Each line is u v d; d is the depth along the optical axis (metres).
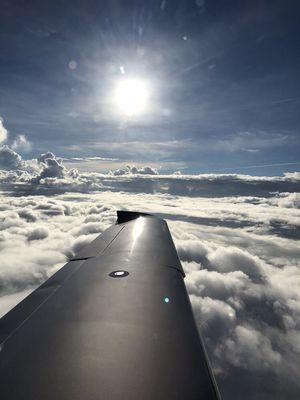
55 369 3.93
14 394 3.46
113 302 6.21
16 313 5.89
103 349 4.43
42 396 3.42
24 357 4.26
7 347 4.56
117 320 5.41
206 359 4.39
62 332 4.98
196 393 3.55
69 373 3.84
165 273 8.30
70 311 5.83
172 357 4.31
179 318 5.66
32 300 6.56
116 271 8.30
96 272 8.33
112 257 9.84
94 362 4.09
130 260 9.42
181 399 3.43
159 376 3.83
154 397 3.43
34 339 4.77
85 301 6.30
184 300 6.61
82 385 3.60
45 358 4.21
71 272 8.52
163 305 6.18
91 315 5.62
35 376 3.79
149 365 4.06
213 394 3.56
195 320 5.72
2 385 3.63
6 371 3.92
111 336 4.81
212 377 3.97
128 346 4.52
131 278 7.73
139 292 6.78
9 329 5.19
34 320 5.49
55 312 5.81
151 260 9.48
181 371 3.97
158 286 7.24
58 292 6.91
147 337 4.84
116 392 3.47
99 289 6.99
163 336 4.92
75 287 7.20
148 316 5.61
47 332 5.00
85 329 5.06
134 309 5.89
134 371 3.90
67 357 4.21
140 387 3.58
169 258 9.87
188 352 4.48
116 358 4.19
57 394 3.44
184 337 4.95
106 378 3.73
